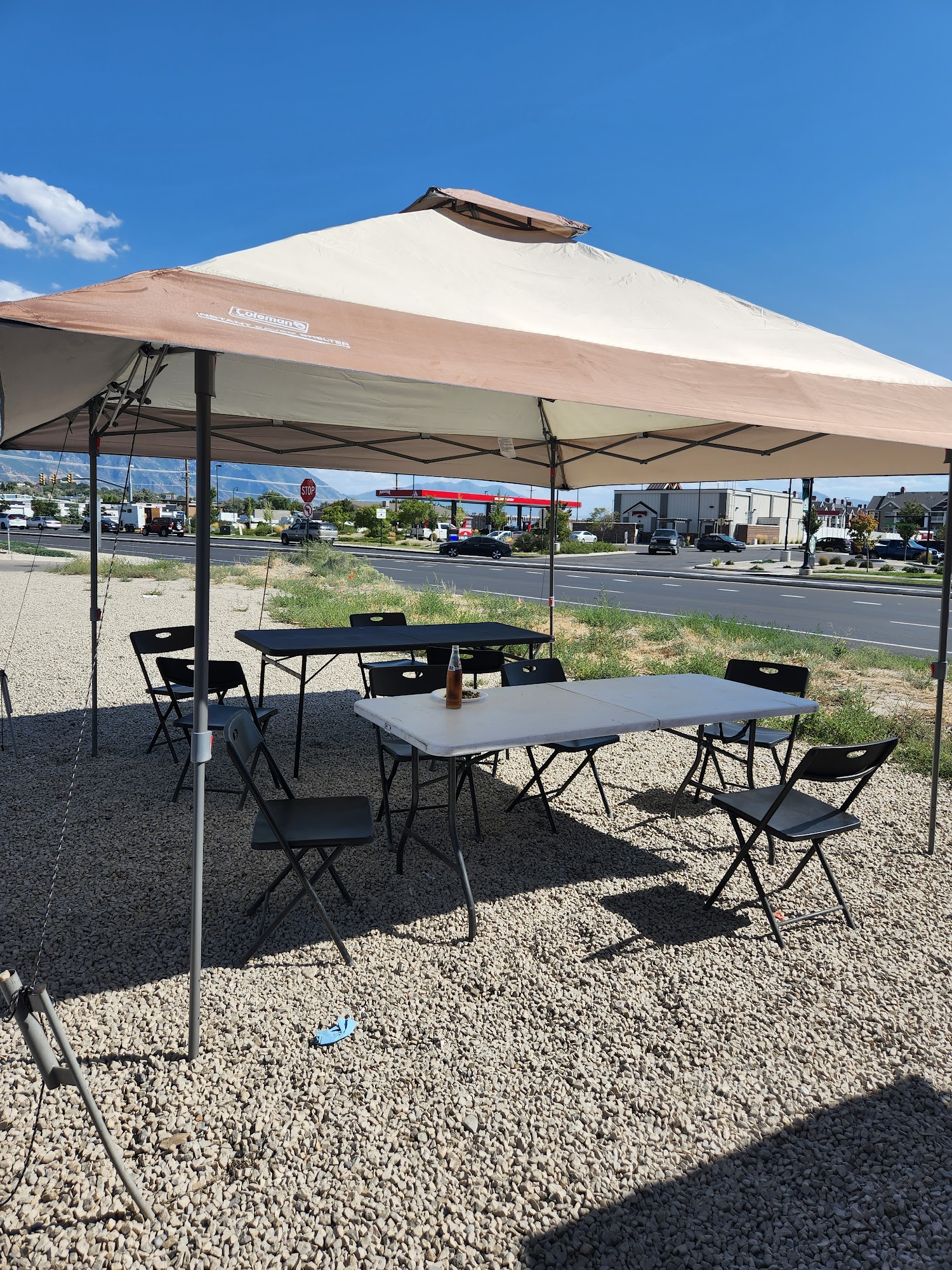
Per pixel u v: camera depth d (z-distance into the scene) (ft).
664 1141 7.77
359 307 9.66
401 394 17.80
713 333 13.71
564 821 15.83
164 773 17.83
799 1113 8.20
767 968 10.80
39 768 17.97
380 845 14.52
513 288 12.85
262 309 8.59
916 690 29.12
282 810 11.66
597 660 33.37
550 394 9.18
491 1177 7.29
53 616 41.63
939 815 16.40
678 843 14.84
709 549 156.15
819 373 12.92
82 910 11.74
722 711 12.85
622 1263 6.47
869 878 13.53
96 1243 6.55
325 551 80.94
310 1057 8.80
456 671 12.81
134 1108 7.98
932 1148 7.76
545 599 61.67
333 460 24.72
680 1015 9.73
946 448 11.59
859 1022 9.69
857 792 11.92
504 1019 9.57
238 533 159.33
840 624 50.90
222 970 10.37
